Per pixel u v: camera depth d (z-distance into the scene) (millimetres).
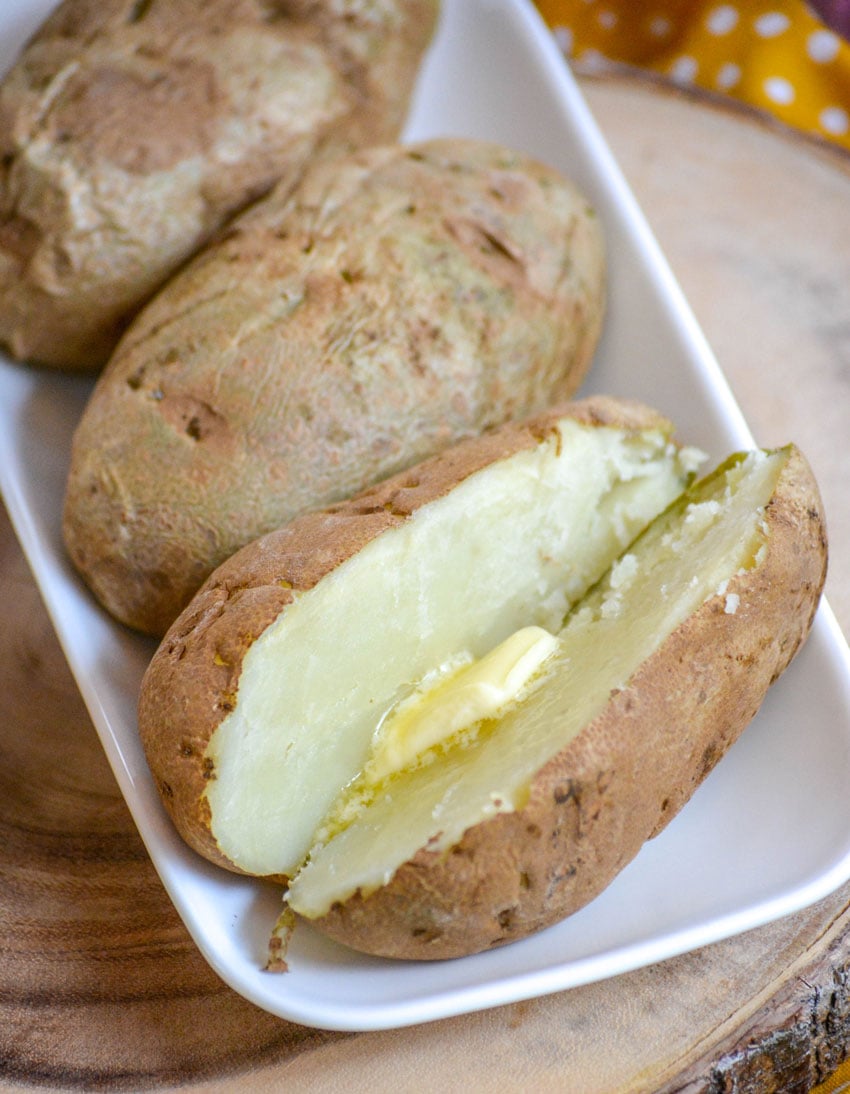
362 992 336
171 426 381
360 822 343
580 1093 340
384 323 389
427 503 353
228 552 378
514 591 365
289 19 429
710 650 344
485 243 404
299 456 379
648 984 352
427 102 488
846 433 450
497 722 347
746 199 499
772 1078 352
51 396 433
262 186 425
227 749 335
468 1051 344
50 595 386
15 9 451
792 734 370
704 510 369
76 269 412
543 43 476
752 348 467
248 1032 347
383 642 349
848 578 420
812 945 357
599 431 376
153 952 356
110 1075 342
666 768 339
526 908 332
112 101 412
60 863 368
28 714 392
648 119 515
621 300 440
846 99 526
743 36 531
